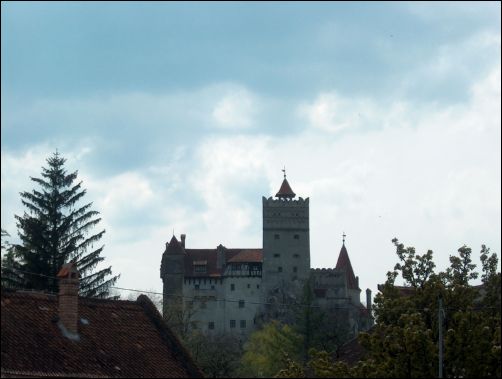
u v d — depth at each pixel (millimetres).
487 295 75625
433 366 68688
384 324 71188
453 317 70812
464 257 76812
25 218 110625
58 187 112750
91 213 113562
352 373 68875
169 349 66750
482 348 69250
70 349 61906
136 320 67625
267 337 178000
